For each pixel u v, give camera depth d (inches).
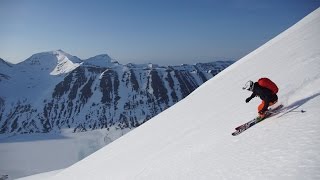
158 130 1129.4
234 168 328.5
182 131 840.9
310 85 452.4
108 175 896.9
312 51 708.7
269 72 853.8
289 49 970.1
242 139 409.1
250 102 616.1
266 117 423.8
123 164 926.4
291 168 257.9
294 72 612.4
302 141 297.7
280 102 453.4
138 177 596.7
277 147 316.8
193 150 532.7
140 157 866.8
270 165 286.7
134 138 1305.4
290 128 345.7
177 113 1233.4
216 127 604.1
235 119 560.1
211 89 1298.0
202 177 359.9
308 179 225.9
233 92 905.5
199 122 808.9
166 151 703.1
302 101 407.5
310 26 1135.6
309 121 334.3
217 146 453.1
